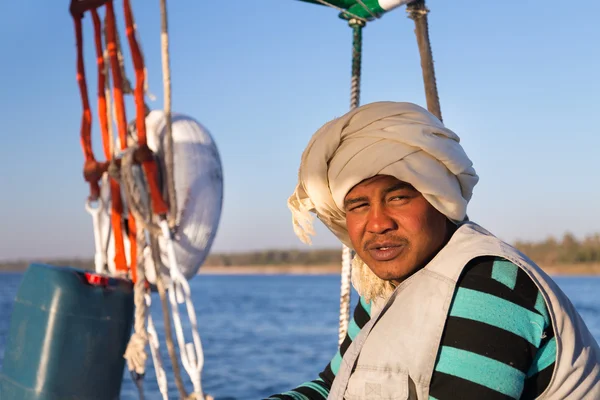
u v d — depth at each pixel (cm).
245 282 12175
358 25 246
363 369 135
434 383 126
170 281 242
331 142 146
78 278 205
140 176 245
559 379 128
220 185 264
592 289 7131
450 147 140
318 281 12850
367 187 141
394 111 142
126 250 253
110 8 241
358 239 145
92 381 204
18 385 199
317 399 176
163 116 261
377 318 140
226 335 2323
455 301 129
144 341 208
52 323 199
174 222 239
